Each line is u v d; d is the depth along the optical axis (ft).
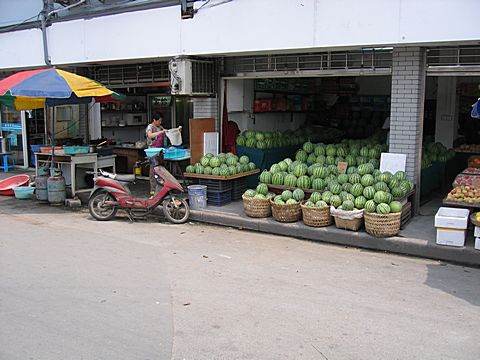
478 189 26.66
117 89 48.21
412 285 20.53
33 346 14.88
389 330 16.30
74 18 39.40
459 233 23.52
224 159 33.63
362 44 27.30
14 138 53.26
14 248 25.03
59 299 18.51
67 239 26.91
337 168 30.94
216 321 16.81
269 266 22.79
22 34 43.47
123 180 41.04
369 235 25.66
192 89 34.58
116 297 18.78
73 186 36.83
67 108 49.08
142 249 25.17
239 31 31.32
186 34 33.60
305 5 28.66
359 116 51.88
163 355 14.46
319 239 26.99
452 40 24.86
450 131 43.14
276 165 31.68
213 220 30.60
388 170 28.89
